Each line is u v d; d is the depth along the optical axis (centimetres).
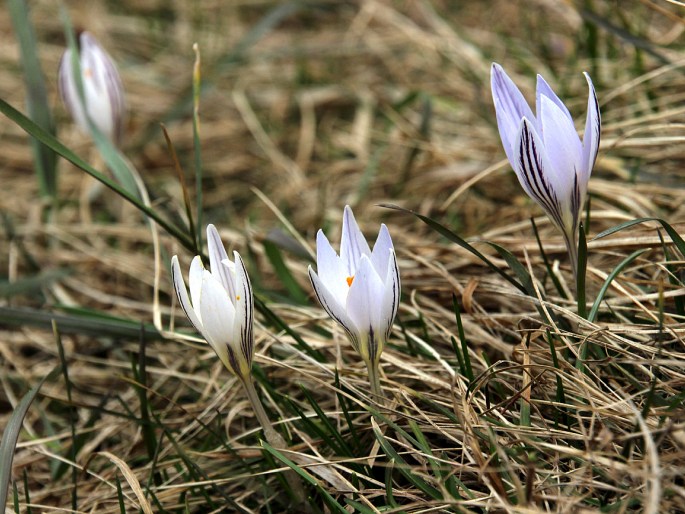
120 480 64
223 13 123
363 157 86
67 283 76
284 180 88
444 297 68
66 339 73
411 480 59
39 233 81
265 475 62
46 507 62
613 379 61
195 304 58
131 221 83
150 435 64
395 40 106
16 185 92
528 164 58
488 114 83
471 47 91
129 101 104
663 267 62
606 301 63
